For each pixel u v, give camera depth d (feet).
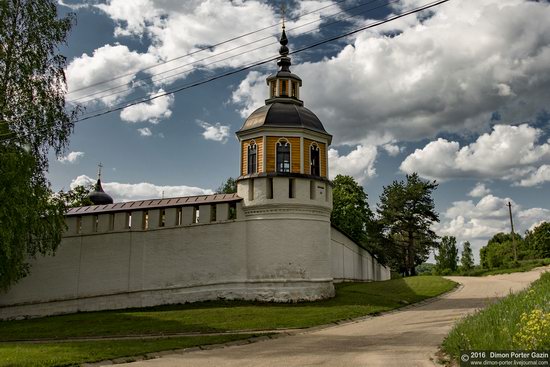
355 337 54.08
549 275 76.33
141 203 98.78
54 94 79.92
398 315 75.51
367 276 162.40
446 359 36.42
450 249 258.16
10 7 75.56
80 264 96.43
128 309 92.27
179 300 91.40
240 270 90.33
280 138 94.79
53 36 79.87
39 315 96.02
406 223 201.05
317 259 90.99
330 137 100.01
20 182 68.03
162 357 44.60
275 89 105.40
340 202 177.99
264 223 90.63
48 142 79.51
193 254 92.63
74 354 43.86
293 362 38.78
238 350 47.62
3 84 73.97
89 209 100.37
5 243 65.26
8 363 39.01
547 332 29.84
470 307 80.53
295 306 83.10
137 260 94.38
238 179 93.97
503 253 287.48
